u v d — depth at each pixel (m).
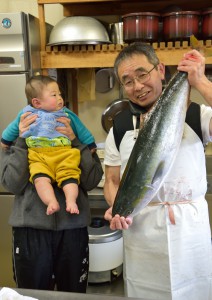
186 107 1.04
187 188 1.21
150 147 1.04
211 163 2.29
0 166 1.57
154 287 1.29
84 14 2.39
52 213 1.39
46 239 1.48
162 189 1.23
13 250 1.54
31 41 1.93
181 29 1.87
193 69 0.99
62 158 1.47
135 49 1.15
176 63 1.93
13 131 1.53
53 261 1.53
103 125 2.43
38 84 1.47
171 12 1.89
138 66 1.12
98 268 2.16
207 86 0.99
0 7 2.49
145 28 1.88
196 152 1.21
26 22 1.89
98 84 2.46
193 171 1.21
